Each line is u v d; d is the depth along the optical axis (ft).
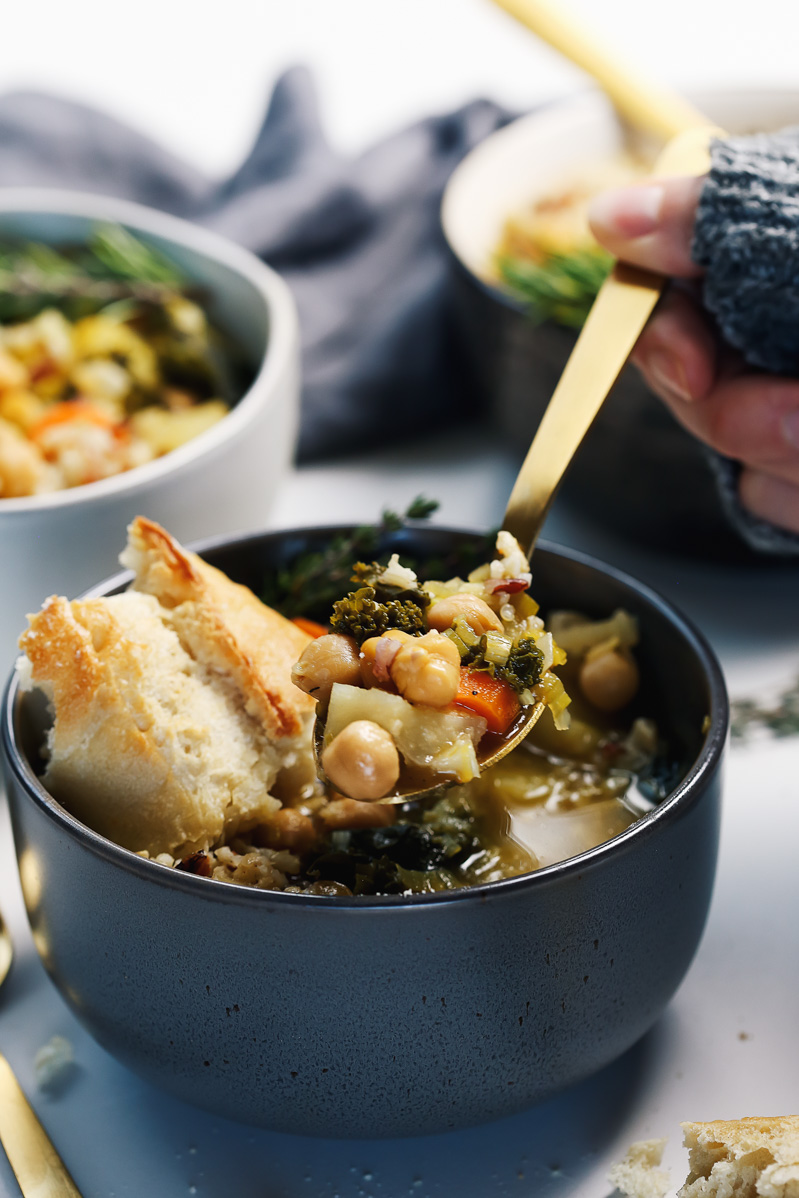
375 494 1.91
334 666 1.24
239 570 1.47
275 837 1.32
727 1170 1.16
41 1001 1.36
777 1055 1.30
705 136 1.58
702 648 1.34
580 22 1.72
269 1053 1.17
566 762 1.41
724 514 1.72
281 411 1.70
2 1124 1.25
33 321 1.98
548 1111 1.27
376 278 2.19
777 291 1.44
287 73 2.50
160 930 1.16
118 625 1.28
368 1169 1.24
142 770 1.26
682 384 1.52
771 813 1.49
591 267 1.75
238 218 2.22
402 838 1.32
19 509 1.51
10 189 2.29
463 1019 1.16
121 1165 1.25
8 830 1.49
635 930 1.19
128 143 2.40
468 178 2.03
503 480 1.94
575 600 1.45
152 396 1.94
